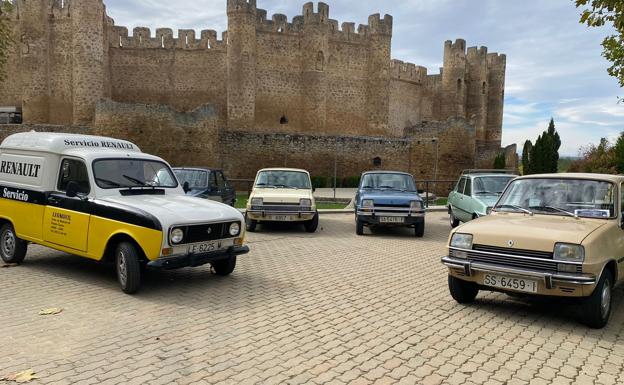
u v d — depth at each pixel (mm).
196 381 4207
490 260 5953
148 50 41062
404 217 13094
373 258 10188
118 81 40719
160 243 6559
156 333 5363
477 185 13680
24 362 4547
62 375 4277
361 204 13273
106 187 7562
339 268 9086
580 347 5160
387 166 38000
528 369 4578
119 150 8430
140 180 8164
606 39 11555
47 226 7840
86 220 7289
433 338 5367
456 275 6293
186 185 9070
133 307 6305
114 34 40562
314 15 41719
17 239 8453
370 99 44969
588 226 6020
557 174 7359
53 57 36688
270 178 14781
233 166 34906
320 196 26609
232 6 38406
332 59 43844
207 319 5875
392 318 6070
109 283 7508
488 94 52562
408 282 8078
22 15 36281
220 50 41406
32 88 36406
